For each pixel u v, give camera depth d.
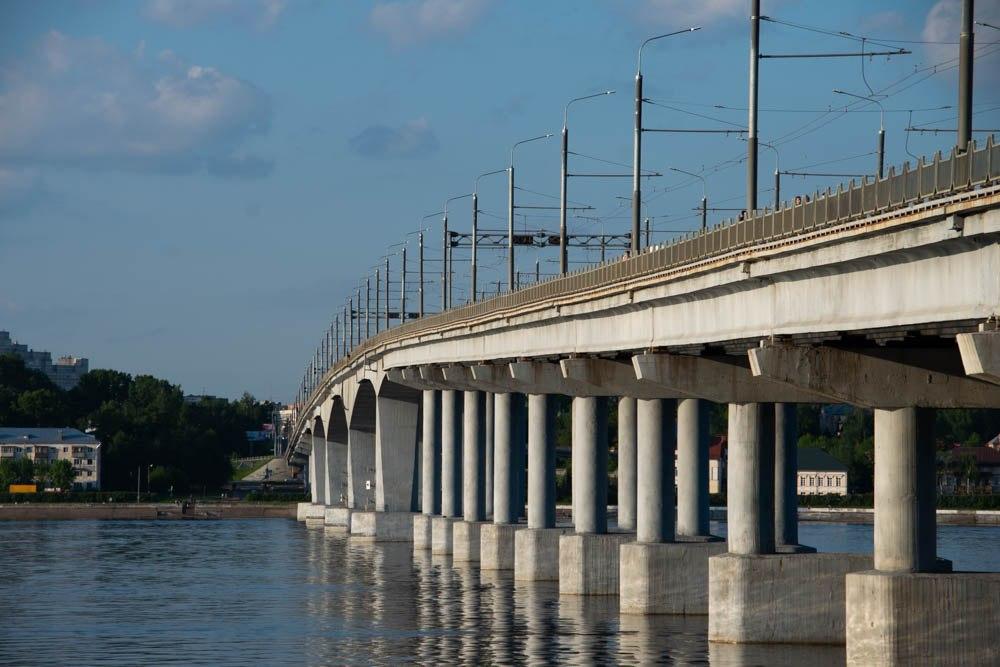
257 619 152.62
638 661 114.62
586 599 159.50
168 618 155.00
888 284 84.75
